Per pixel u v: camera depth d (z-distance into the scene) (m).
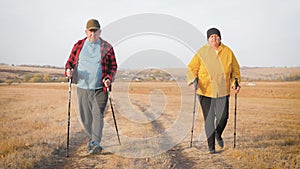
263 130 7.95
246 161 4.77
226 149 5.75
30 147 5.51
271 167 4.46
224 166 4.62
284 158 4.98
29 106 13.91
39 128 7.84
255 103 19.23
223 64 5.68
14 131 7.27
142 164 4.72
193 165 4.70
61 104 15.14
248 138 6.76
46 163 4.69
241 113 13.02
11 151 5.12
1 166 4.23
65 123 8.68
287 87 29.11
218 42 5.67
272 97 23.06
